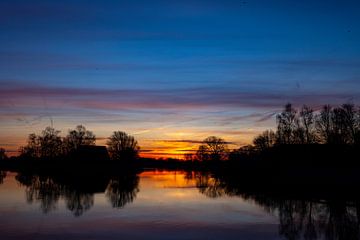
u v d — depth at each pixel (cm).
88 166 15512
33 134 16312
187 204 4619
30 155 16425
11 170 15388
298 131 9525
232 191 6278
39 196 5419
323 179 7375
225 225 3288
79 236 2880
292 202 4791
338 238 2886
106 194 5769
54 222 3388
